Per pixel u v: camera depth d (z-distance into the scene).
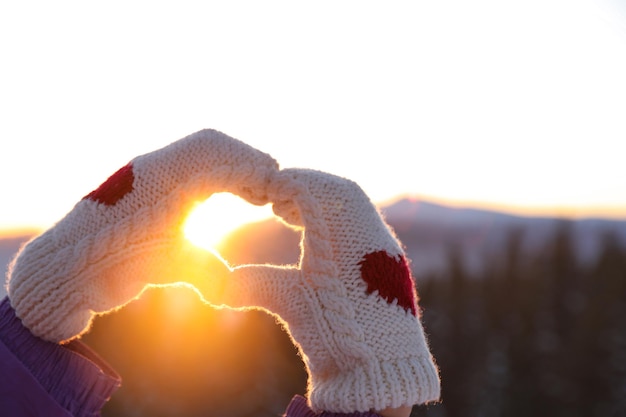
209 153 0.74
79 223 0.73
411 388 0.72
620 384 3.65
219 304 0.76
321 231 0.75
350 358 0.73
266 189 0.76
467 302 4.15
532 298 4.18
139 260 0.73
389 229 0.78
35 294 0.72
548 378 3.68
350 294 0.74
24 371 0.71
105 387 0.75
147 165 0.74
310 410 0.77
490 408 3.59
